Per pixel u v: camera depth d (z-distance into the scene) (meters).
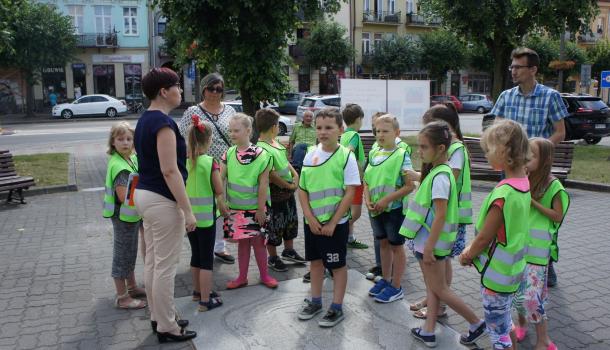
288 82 10.48
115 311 4.23
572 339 3.68
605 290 4.55
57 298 4.50
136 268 5.25
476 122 27.45
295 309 4.18
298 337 3.70
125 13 36.94
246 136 4.47
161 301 3.56
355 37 42.34
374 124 4.68
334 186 3.78
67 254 5.74
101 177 10.84
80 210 7.88
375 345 3.56
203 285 4.12
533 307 3.39
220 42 9.83
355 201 4.88
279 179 4.87
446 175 3.35
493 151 2.97
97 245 6.08
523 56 4.43
